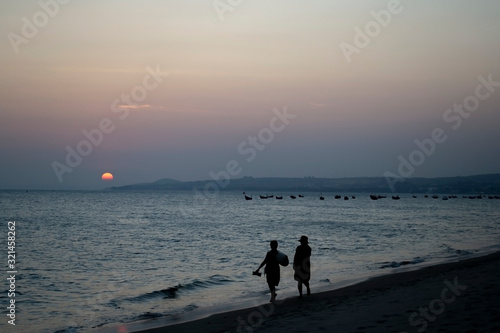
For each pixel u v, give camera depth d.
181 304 16.75
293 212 100.38
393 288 17.27
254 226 60.00
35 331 13.44
